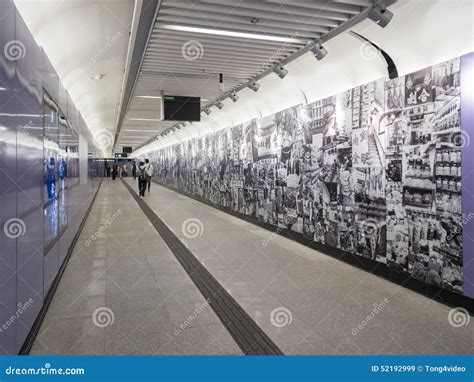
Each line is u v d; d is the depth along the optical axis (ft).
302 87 23.79
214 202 43.34
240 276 16.83
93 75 24.41
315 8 13.84
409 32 14.69
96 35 17.54
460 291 13.03
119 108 39.63
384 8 13.14
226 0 12.89
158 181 97.14
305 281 16.16
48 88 13.37
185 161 60.08
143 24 14.24
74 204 23.03
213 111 39.88
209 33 15.88
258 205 30.63
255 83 23.98
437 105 13.85
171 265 18.58
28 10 12.31
